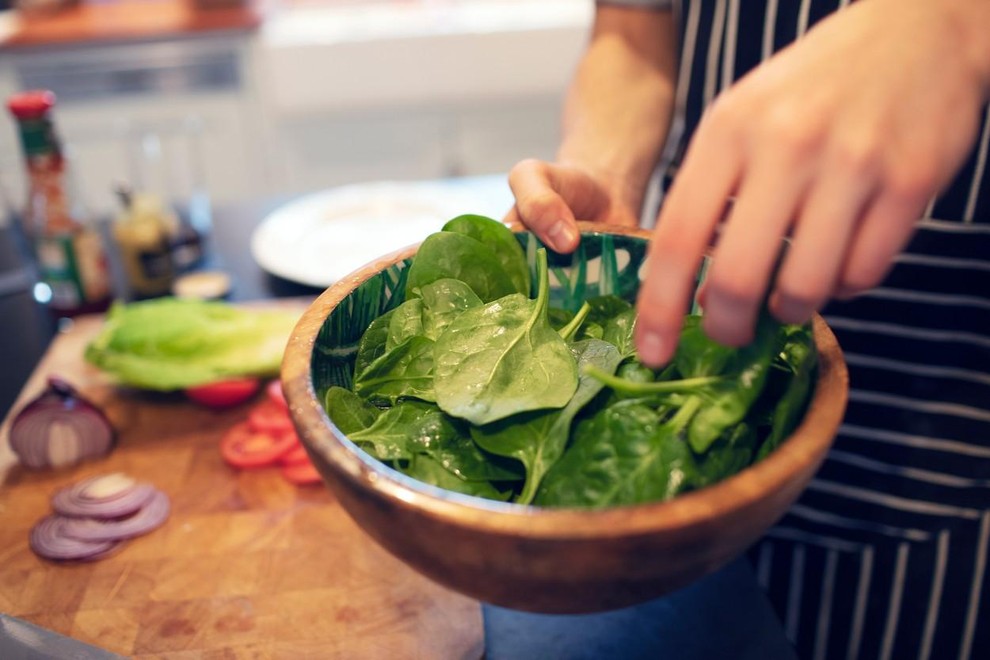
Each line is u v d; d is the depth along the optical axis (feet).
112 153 6.82
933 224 2.02
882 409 2.29
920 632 2.27
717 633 1.71
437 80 7.18
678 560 0.99
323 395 1.30
